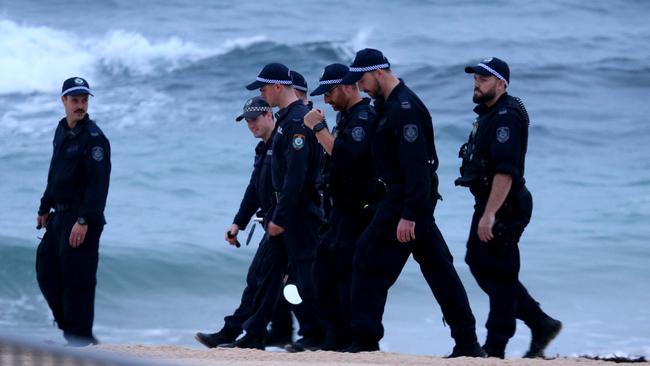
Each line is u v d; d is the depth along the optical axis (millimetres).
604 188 71312
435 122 84188
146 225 62719
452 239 60156
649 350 40438
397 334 43250
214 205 67688
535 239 60031
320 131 28781
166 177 72938
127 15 112125
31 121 89625
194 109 90812
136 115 89188
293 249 30609
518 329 41625
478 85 28938
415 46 107500
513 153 28438
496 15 115625
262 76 30781
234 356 27078
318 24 113312
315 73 101688
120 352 27234
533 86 96250
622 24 113688
